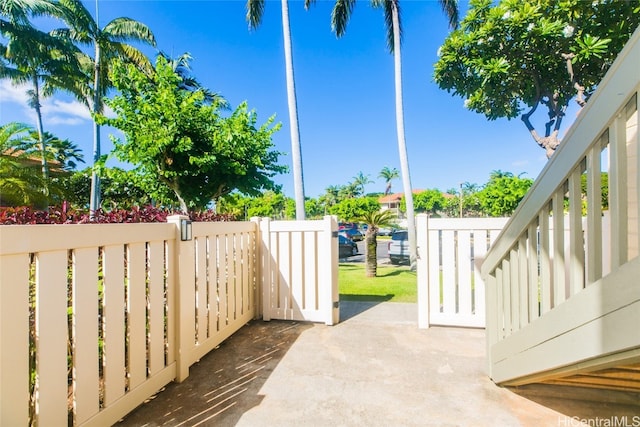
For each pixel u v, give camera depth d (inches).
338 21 411.8
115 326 71.5
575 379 75.4
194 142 189.5
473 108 204.7
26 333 52.1
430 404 77.9
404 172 371.9
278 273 148.6
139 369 78.4
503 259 85.4
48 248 55.6
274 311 148.3
